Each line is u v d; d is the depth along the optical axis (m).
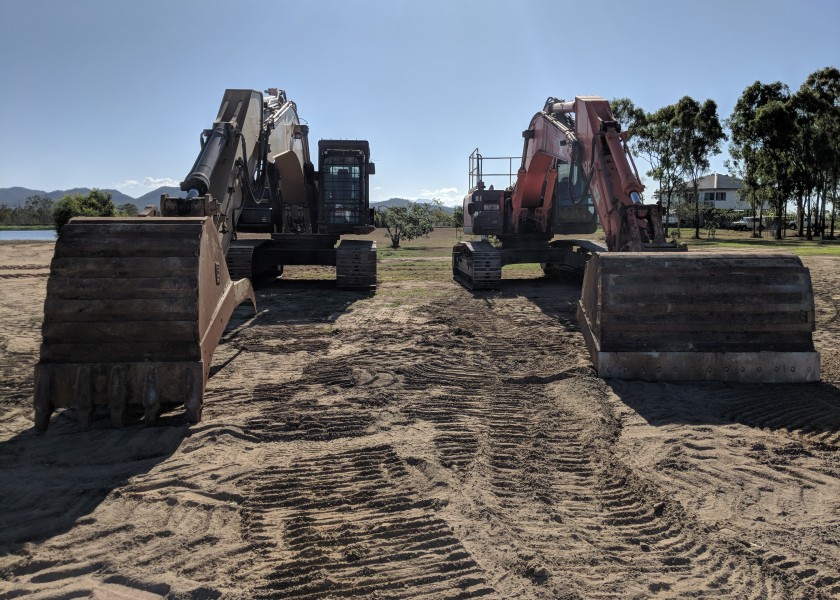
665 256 7.51
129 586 3.28
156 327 5.71
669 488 4.48
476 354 8.83
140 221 6.10
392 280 19.28
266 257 16.91
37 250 31.28
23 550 3.62
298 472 4.80
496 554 3.58
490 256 16.30
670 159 51.44
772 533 3.82
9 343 9.56
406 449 5.26
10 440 5.47
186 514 4.10
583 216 17.59
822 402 6.45
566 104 14.73
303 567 3.45
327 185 16.84
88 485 4.53
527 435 5.64
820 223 48.59
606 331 7.33
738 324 7.23
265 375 7.75
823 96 46.09
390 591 3.23
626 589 3.24
